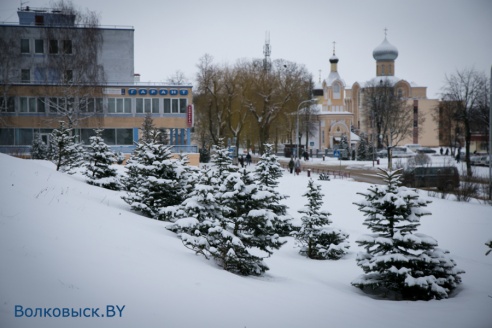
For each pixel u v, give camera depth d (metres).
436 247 14.90
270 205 20.03
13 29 56.56
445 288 13.66
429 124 119.56
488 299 13.24
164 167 19.89
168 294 9.09
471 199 35.00
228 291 10.23
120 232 13.19
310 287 13.11
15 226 10.61
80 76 53.47
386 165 67.94
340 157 81.31
